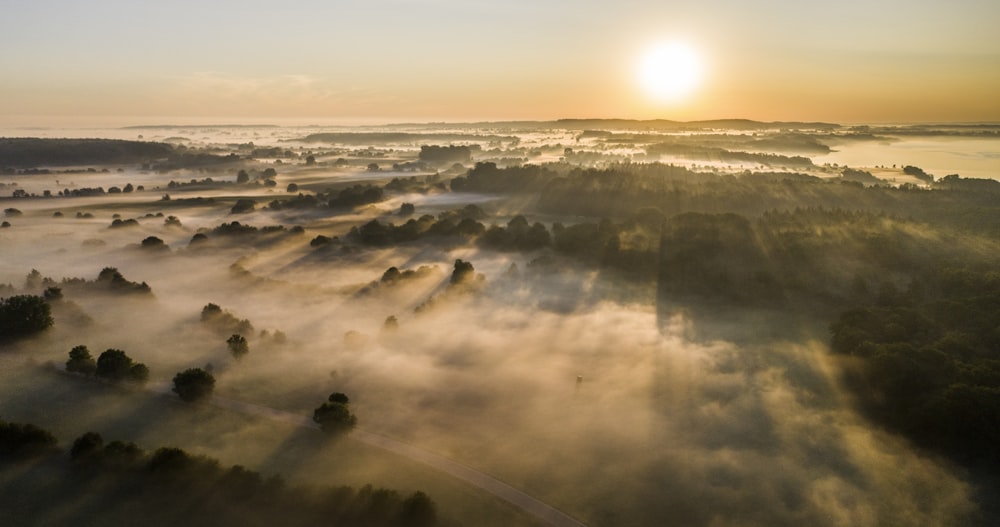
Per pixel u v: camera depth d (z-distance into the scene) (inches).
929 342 4001.0
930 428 3218.5
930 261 5733.3
